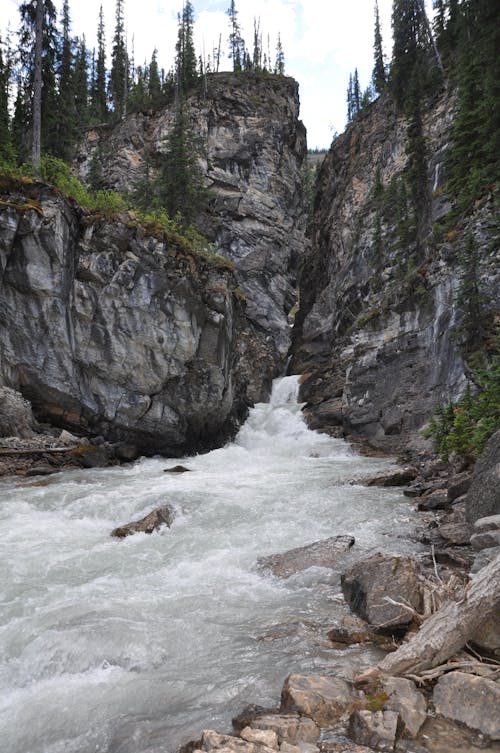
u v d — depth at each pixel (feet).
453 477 46.73
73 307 71.36
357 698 14.08
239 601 23.66
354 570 23.79
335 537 31.04
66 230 70.49
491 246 69.87
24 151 98.63
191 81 182.70
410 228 112.27
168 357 79.05
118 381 75.15
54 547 32.42
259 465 70.85
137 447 79.30
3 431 64.75
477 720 12.68
